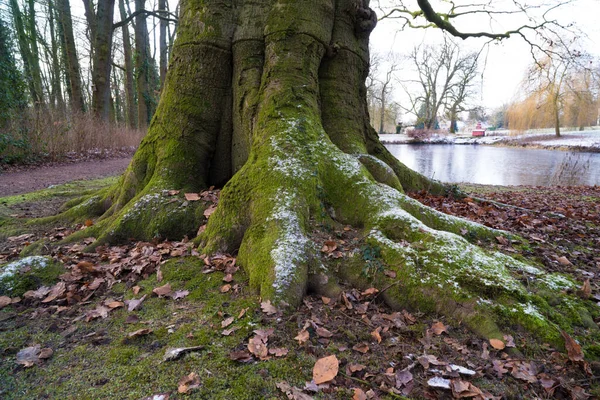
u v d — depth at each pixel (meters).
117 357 2.03
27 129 11.72
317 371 1.86
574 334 2.22
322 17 4.50
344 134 4.77
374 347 2.15
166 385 1.80
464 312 2.37
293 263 2.63
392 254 2.82
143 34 24.20
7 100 11.34
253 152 3.77
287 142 3.65
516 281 2.56
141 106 24.14
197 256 3.25
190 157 4.32
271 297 2.42
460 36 9.08
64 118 14.04
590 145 29.27
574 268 3.28
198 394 1.73
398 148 35.34
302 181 3.34
